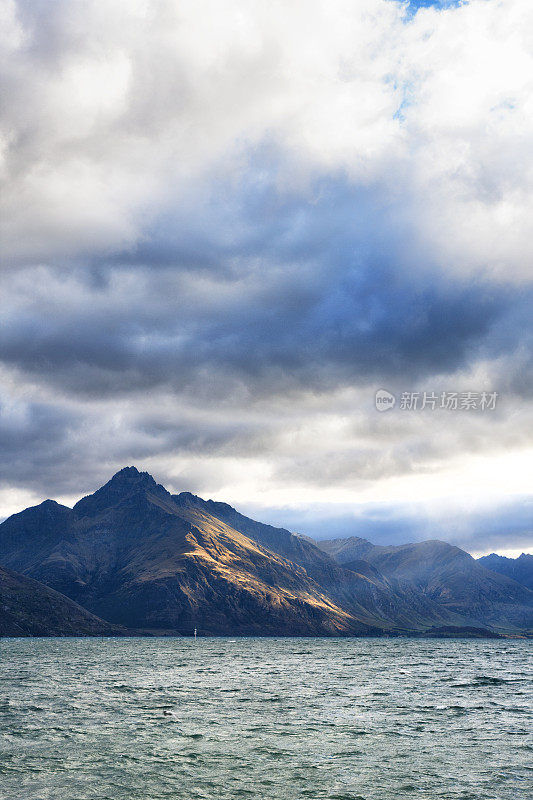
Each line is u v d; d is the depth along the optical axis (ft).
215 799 126.21
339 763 152.15
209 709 235.40
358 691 299.17
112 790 131.44
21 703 252.62
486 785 134.51
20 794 128.88
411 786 134.10
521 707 242.17
